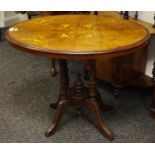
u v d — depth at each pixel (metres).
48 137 1.99
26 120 2.17
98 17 2.28
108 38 1.73
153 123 2.16
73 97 2.05
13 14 4.36
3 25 4.23
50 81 2.79
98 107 2.01
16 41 1.67
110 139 1.96
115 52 1.54
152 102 2.22
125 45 1.60
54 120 2.03
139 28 1.96
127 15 2.47
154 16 2.37
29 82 2.76
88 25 2.03
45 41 1.67
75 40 1.69
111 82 2.49
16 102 2.41
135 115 2.26
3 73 2.94
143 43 1.69
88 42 1.66
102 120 2.01
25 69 3.05
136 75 2.60
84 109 2.32
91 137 1.99
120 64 2.36
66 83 1.99
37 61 3.26
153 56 2.59
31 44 1.61
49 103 2.40
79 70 2.99
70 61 3.24
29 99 2.46
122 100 2.47
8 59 3.29
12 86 2.68
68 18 2.23
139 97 2.52
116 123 2.15
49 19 2.19
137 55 2.49
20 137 1.99
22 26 1.99
